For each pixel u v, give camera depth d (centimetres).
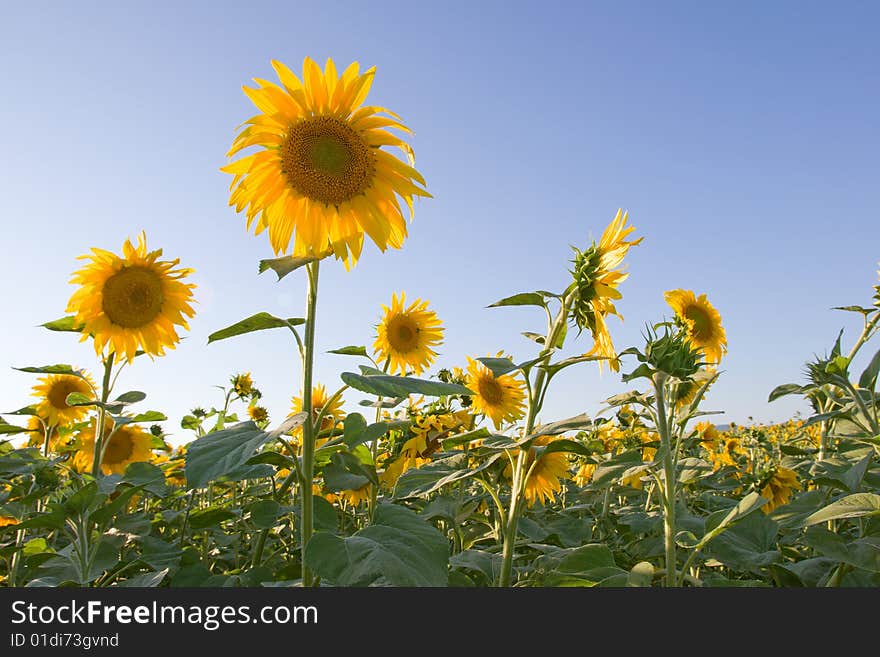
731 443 254
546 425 91
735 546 103
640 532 133
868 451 116
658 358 85
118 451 154
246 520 136
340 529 144
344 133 85
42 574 108
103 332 114
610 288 92
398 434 149
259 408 245
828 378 117
